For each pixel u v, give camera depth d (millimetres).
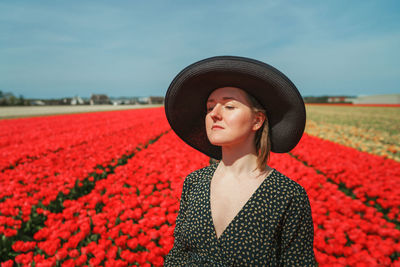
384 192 3973
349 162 6121
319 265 2301
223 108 994
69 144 8836
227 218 981
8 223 3002
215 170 1157
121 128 14273
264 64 946
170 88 1237
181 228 1118
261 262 902
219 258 942
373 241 2611
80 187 4625
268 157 1055
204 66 1009
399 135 13984
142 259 2402
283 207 949
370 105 65688
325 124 19406
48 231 2822
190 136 1434
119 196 3699
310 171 4883
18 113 33969
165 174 4441
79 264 2320
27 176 4582
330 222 2922
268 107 1094
